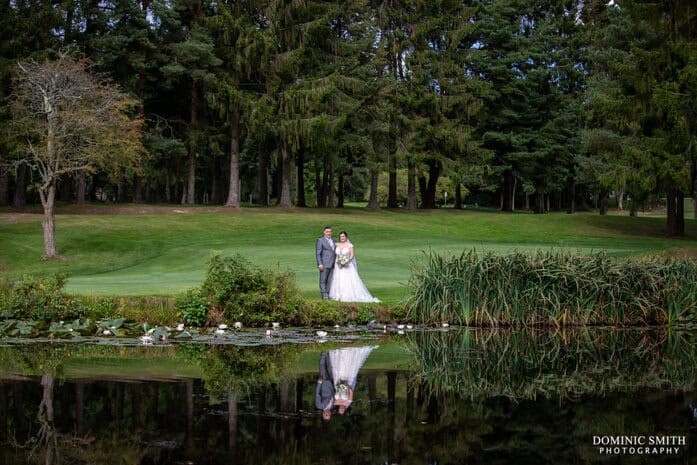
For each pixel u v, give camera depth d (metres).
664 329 16.97
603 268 17.69
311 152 52.22
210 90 46.38
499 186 74.31
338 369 11.49
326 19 46.22
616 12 46.44
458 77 55.72
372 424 8.22
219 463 6.67
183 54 44.88
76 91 30.31
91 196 64.19
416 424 8.27
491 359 12.87
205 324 15.60
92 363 11.54
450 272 17.17
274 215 43.81
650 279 17.89
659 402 9.63
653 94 29.97
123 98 35.50
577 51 61.12
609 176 36.41
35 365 11.32
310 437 7.59
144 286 19.06
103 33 44.81
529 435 7.92
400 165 54.44
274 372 11.09
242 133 54.34
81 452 6.94
